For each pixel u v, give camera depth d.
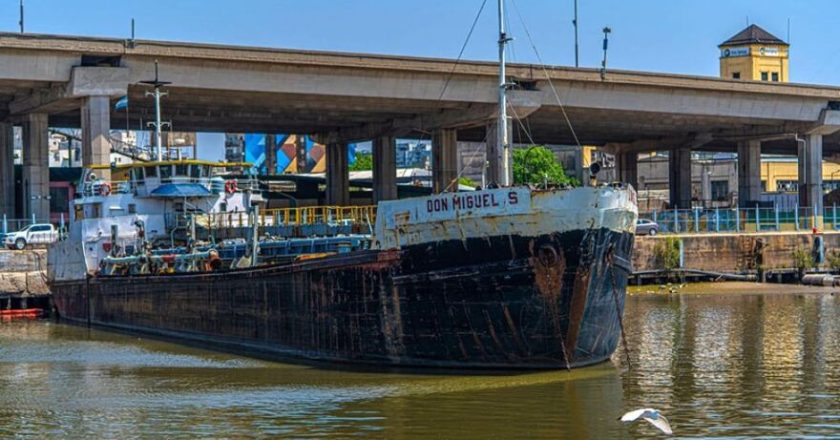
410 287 43.16
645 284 90.06
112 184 66.06
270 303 49.81
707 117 111.50
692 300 76.19
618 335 45.19
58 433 34.72
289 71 87.81
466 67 93.94
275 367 46.00
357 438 32.72
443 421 34.41
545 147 163.38
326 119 108.31
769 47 168.38
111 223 65.50
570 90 100.25
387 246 43.88
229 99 90.88
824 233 98.75
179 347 54.44
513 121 107.69
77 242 68.00
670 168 135.38
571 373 41.91
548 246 40.84
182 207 64.94
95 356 51.88
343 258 45.31
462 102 97.19
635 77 102.31
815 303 72.69
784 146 152.62
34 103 87.38
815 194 118.69
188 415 36.59
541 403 36.66
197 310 55.91
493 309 41.72
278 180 129.75
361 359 45.31
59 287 72.12
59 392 41.66
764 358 46.22
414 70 92.06
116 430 34.84
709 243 94.31
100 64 81.75
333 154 119.31
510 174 48.84
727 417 34.50
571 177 159.75
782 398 37.34
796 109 114.94
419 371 43.25
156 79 71.94
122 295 63.59
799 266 96.00
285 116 104.50
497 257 41.41
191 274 56.16
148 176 64.81
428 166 196.25
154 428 34.91
